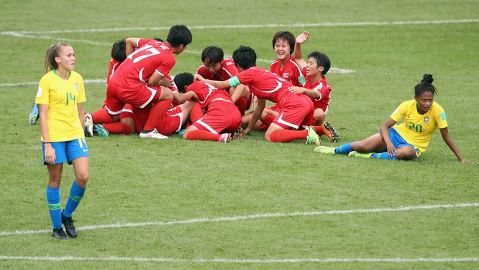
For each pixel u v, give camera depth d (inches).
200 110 1562.5
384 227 1114.7
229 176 1321.4
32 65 2249.0
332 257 1015.0
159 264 991.6
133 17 2970.0
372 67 2277.3
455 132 1614.2
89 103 1844.2
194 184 1280.8
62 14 2994.6
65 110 1059.3
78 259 1006.4
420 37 2662.4
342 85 2060.8
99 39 2625.5
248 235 1085.8
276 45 1614.2
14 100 1845.5
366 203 1203.9
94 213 1159.0
